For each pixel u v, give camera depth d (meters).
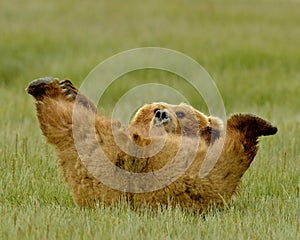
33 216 21.94
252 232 21.14
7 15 95.00
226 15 101.06
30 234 20.02
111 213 21.94
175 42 82.00
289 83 64.50
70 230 20.28
